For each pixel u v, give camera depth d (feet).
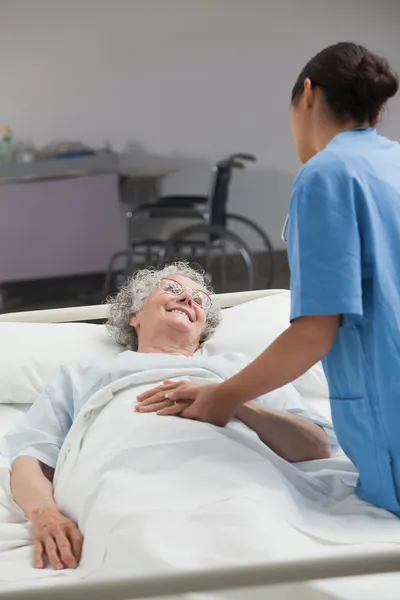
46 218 18.35
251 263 19.04
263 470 4.73
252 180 20.92
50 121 20.27
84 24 20.06
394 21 20.65
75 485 4.91
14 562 4.65
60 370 5.86
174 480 4.66
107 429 5.11
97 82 20.31
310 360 4.28
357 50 4.58
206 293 6.53
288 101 20.75
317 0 20.43
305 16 20.51
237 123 20.77
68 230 18.54
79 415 5.32
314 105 4.62
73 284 18.86
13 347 7.06
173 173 20.57
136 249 20.07
